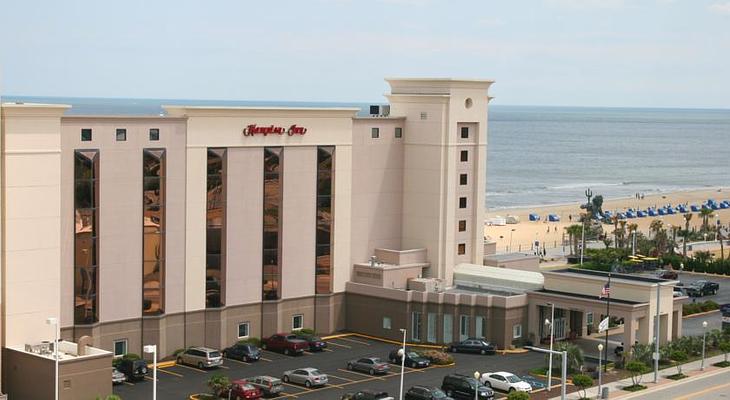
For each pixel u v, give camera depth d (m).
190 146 98.50
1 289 83.25
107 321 93.75
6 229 83.44
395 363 98.69
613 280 105.12
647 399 87.00
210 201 100.56
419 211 117.31
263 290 106.00
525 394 82.38
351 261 114.31
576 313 111.12
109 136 92.50
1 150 82.94
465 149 117.50
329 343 108.19
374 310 111.56
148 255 96.25
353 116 112.69
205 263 100.81
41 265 85.88
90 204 91.50
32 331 85.75
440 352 101.56
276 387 85.81
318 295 111.19
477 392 79.31
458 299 107.31
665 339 105.88
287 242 107.50
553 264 165.50
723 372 98.12
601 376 92.12
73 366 80.56
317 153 109.38
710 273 163.00
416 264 115.56
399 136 117.75
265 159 104.62
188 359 96.12
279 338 103.06
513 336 106.44
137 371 90.06
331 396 86.44
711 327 119.31
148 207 95.81
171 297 98.38
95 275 92.25
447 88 114.69
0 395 81.12
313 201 109.56
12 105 83.38
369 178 115.25
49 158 85.81
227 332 102.94
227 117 101.00
